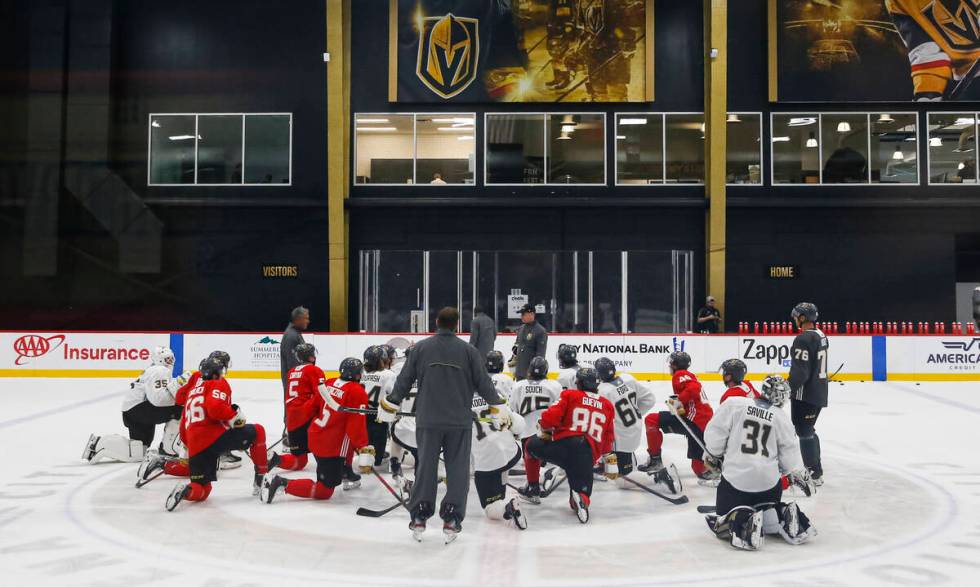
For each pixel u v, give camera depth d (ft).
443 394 18.62
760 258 69.62
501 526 20.49
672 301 69.97
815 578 16.42
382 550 18.29
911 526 20.45
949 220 69.41
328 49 68.08
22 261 69.41
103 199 69.51
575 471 20.94
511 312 70.13
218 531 19.77
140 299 69.72
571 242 70.28
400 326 70.03
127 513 21.45
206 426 22.17
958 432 35.76
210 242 69.87
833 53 68.33
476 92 69.56
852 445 32.50
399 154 70.13
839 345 57.72
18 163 69.31
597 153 69.97
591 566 17.20
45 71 68.90
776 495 18.89
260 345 57.82
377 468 26.91
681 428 25.81
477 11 69.31
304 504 22.65
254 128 69.82
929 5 67.62
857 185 69.36
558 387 23.45
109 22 69.05
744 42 69.41
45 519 20.84
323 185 69.56
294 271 69.82
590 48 69.10
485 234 70.38
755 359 57.26
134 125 69.67
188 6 69.56
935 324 65.36
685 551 18.33
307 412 23.43
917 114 69.05
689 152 69.77
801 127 69.56
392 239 70.38
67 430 35.32
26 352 58.23
